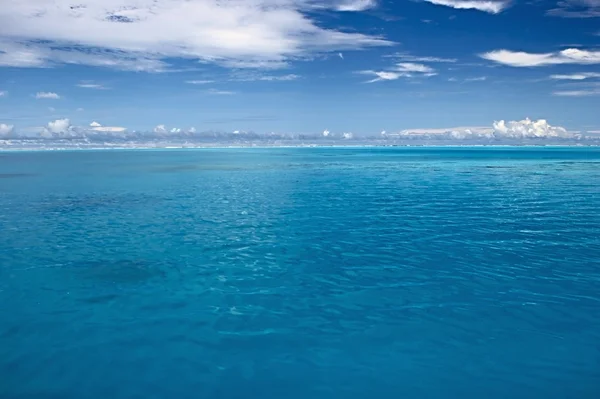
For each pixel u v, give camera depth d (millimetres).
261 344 8008
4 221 20328
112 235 17172
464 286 10922
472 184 38875
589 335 8195
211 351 7750
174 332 8484
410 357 7527
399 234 17234
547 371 7035
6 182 40406
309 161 88188
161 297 10359
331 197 29406
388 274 11977
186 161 88062
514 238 16359
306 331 8523
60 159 96250
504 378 6863
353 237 16703
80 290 10828
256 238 16609
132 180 43094
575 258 13398
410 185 38156
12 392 6480
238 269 12570
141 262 13312
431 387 6660
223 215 22000
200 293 10609
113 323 8898
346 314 9305
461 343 7973
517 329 8477
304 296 10367
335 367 7242
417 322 8859
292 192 32625
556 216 21375
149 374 7000
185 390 6570
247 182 41000
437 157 110000
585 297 10078
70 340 8148
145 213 22734
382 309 9531
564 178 45562
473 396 6426
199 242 15938
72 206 25266
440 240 16094
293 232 17750
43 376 6914
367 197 29328
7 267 12766
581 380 6777
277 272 12273
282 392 6539
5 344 7969
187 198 29031
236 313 9406
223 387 6660
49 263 13172
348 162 82938
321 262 13219
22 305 9852
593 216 21406
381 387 6672
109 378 6875
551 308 9461
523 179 44344
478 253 14117
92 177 46719
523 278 11484
